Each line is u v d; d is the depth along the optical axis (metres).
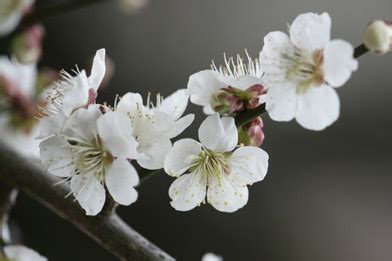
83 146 0.38
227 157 0.39
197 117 0.68
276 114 0.38
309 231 0.74
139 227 0.72
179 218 0.73
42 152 0.38
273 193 0.74
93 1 0.52
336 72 0.38
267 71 0.38
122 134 0.37
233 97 0.39
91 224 0.41
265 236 0.74
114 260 0.72
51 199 0.43
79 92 0.38
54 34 0.73
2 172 0.44
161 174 0.72
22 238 0.69
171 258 0.41
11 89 0.52
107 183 0.38
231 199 0.39
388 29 0.37
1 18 0.53
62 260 0.71
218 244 0.73
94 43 0.74
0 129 0.52
